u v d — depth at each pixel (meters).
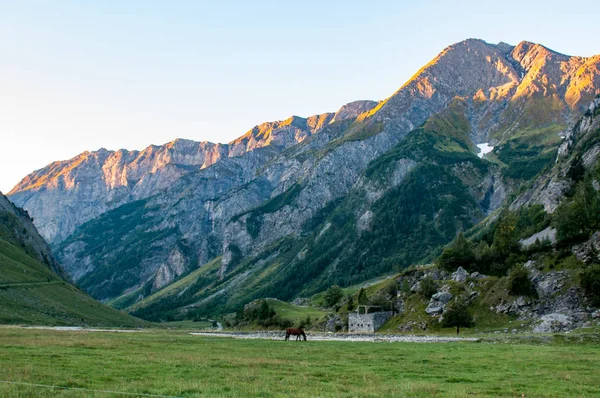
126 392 38.59
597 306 110.94
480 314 126.56
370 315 142.12
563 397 40.41
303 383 44.56
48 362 53.22
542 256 140.00
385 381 47.03
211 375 48.00
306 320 178.88
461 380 48.53
